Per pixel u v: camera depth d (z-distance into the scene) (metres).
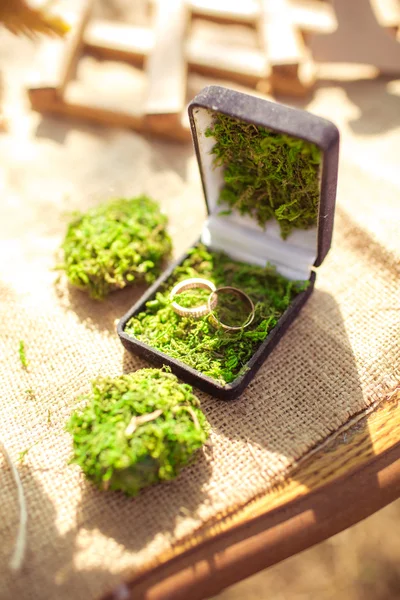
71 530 0.29
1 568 0.28
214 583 0.29
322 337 0.34
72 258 0.36
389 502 0.30
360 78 0.48
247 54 0.46
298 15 0.48
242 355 0.33
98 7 0.52
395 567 0.51
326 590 0.51
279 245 0.35
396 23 0.47
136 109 0.44
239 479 0.30
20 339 0.35
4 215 0.41
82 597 0.28
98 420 0.30
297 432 0.31
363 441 0.31
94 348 0.35
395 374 0.33
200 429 0.30
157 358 0.32
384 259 0.37
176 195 0.42
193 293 0.35
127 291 0.37
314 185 0.32
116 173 0.43
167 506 0.30
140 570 0.28
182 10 0.46
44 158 0.44
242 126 0.32
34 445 0.32
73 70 0.47
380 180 0.40
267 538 0.29
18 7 0.34
